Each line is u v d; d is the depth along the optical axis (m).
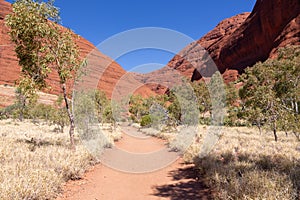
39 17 8.44
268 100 10.95
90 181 5.59
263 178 4.05
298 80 12.77
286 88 12.80
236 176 4.67
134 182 5.70
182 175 6.30
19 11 8.04
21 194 3.58
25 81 8.19
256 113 12.20
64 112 15.76
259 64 17.61
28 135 12.47
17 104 38.69
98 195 4.66
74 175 5.59
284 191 3.45
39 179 4.15
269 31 57.09
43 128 20.19
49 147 8.02
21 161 5.43
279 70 14.04
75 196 4.52
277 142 10.45
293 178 4.11
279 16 53.44
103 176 6.16
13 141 9.20
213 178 4.97
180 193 4.80
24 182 3.85
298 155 6.83
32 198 3.70
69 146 8.59
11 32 8.41
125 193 4.84
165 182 5.68
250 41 64.12
